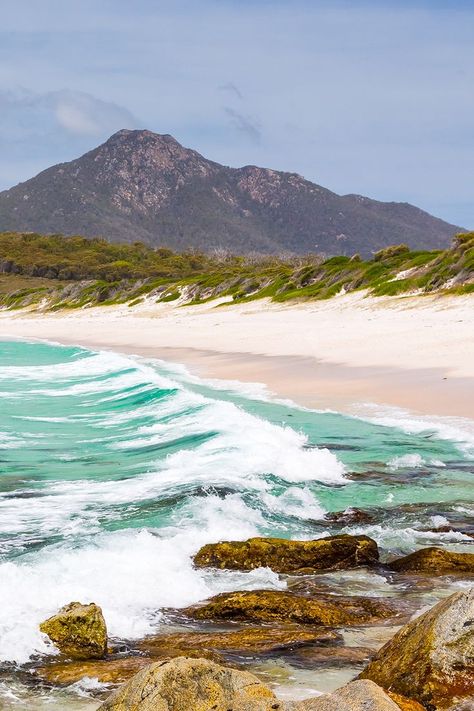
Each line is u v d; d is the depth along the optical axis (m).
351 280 78.75
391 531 11.95
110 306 112.81
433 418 20.17
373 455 16.67
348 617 8.36
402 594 9.20
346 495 13.91
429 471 15.36
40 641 7.46
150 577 9.59
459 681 5.68
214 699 5.23
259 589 9.48
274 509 13.02
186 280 111.25
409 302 62.62
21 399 27.56
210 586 9.61
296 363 33.91
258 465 15.66
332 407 22.62
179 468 15.84
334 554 10.40
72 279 175.25
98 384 31.52
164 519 12.36
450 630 5.96
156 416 22.48
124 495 13.90
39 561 10.16
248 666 7.01
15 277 178.50
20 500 13.73
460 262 66.25
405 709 5.40
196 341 51.88
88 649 7.37
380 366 30.55
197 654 7.15
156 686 5.21
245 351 41.59
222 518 12.41
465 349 33.50
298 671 6.87
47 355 49.44
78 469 16.28
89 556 10.30
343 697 5.14
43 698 6.40
